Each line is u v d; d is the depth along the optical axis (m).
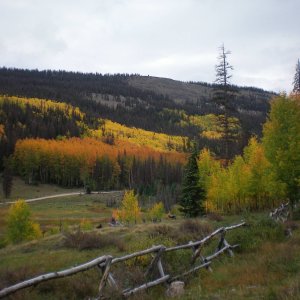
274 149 28.05
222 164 45.16
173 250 10.35
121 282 8.91
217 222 24.89
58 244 20.20
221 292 8.23
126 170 158.75
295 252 11.27
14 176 153.50
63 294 8.80
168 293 8.68
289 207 26.55
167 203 91.19
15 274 10.84
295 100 28.53
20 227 45.41
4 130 191.38
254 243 13.45
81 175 147.50
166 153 198.62
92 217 89.19
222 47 40.75
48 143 173.38
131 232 21.75
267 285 8.42
